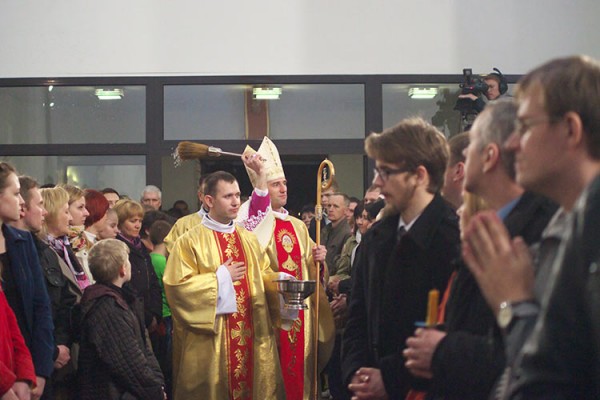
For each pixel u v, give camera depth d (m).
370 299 3.59
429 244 3.41
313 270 7.37
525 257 2.06
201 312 6.47
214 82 10.75
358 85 10.84
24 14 10.70
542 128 2.00
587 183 1.90
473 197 2.87
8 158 10.89
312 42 10.75
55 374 5.66
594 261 1.67
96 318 5.41
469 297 2.78
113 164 10.94
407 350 2.73
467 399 2.64
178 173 11.29
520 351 1.95
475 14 10.74
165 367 7.46
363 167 11.29
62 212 6.04
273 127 10.88
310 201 11.84
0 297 4.62
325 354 7.28
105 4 10.74
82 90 10.86
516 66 10.74
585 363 1.72
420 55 10.73
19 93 10.81
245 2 10.76
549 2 10.74
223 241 6.72
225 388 6.53
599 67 2.00
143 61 10.74
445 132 10.78
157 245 7.72
